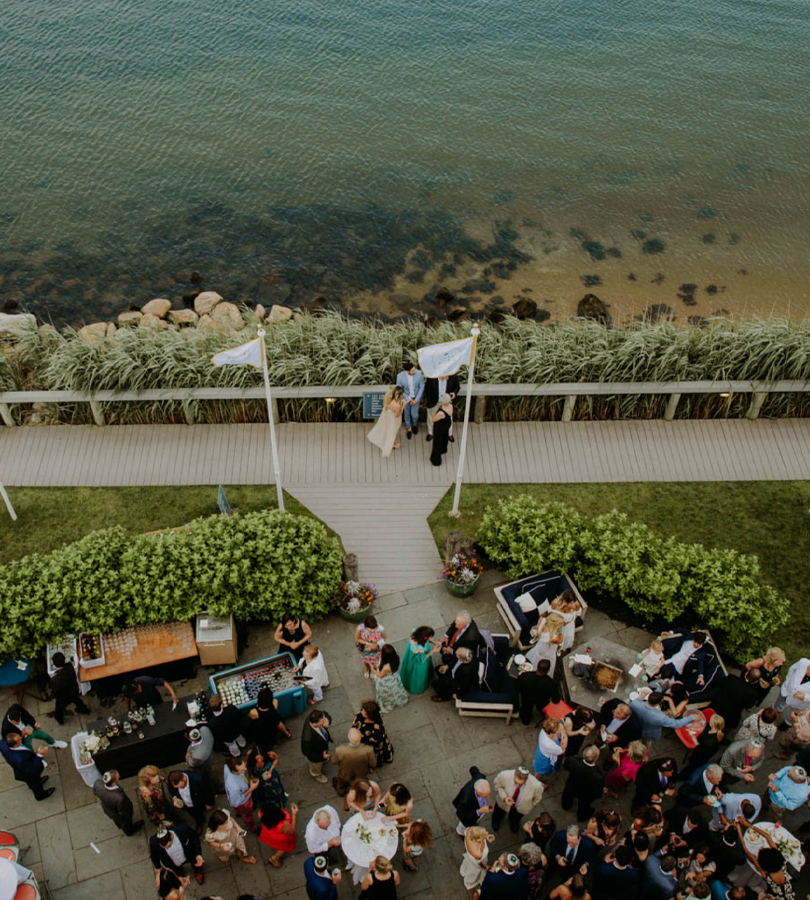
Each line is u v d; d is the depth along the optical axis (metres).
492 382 16.66
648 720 10.85
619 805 11.09
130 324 22.00
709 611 12.86
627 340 16.80
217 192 27.23
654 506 15.32
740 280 24.48
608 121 31.42
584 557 13.61
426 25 37.78
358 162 28.75
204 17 38.03
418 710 12.09
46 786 11.07
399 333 17.58
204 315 22.52
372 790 9.80
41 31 36.34
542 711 11.19
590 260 25.06
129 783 11.06
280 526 13.45
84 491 15.30
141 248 25.02
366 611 13.20
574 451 16.34
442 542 14.65
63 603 12.20
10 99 31.42
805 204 27.52
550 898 8.68
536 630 12.21
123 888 10.09
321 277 24.25
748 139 30.67
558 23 38.41
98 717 11.85
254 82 33.06
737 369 16.67
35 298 23.22
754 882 9.76
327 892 9.02
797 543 14.75
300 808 10.91
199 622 12.33
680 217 26.84
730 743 11.62
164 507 15.03
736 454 16.36
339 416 17.00
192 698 11.10
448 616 13.40
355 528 14.82
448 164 28.84
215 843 9.56
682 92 33.44
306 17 38.19
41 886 10.10
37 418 16.73
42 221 25.80
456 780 11.27
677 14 39.78
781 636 13.23
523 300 22.80
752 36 38.00
